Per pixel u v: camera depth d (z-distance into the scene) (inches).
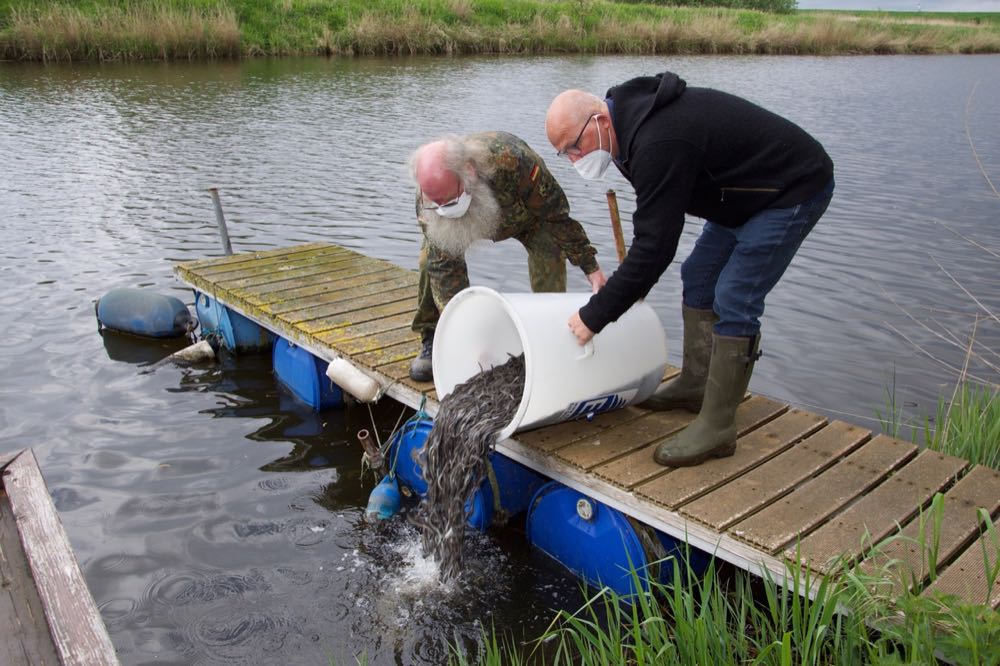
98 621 101.0
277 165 454.9
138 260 303.7
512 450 152.0
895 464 140.3
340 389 208.4
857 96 795.4
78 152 471.2
